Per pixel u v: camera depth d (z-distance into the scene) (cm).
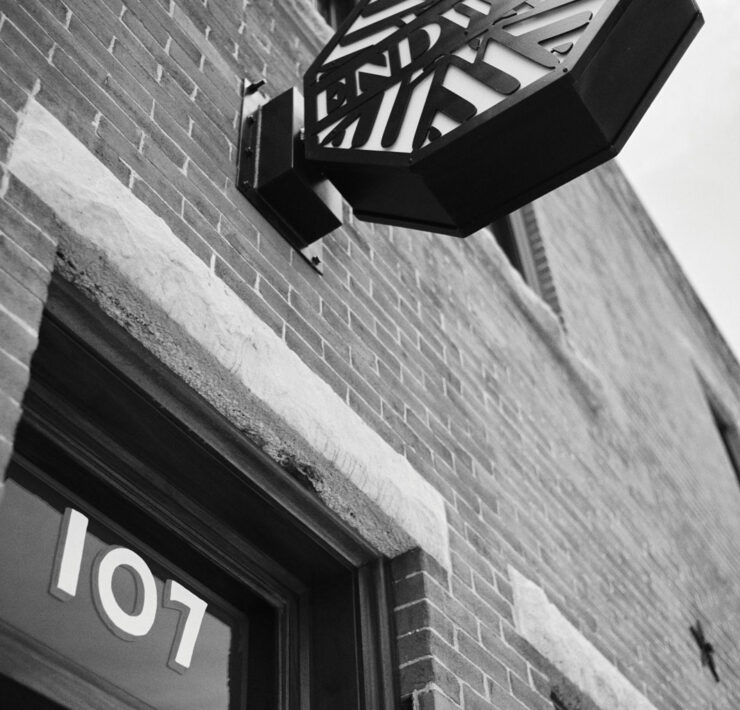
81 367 231
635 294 942
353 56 301
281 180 304
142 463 248
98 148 249
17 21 242
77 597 217
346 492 282
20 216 206
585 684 359
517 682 313
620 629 441
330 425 279
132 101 273
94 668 213
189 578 255
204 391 249
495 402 435
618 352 756
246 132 320
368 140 277
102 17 279
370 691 267
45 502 222
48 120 230
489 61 264
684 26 263
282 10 402
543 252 686
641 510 580
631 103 257
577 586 420
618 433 628
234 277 277
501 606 332
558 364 560
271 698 259
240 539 271
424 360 380
